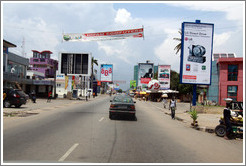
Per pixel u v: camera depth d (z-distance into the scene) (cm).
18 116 1366
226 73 3594
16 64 3656
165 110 2525
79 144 682
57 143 686
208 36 2175
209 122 1478
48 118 1307
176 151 655
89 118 1376
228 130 970
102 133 883
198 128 1226
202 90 4212
